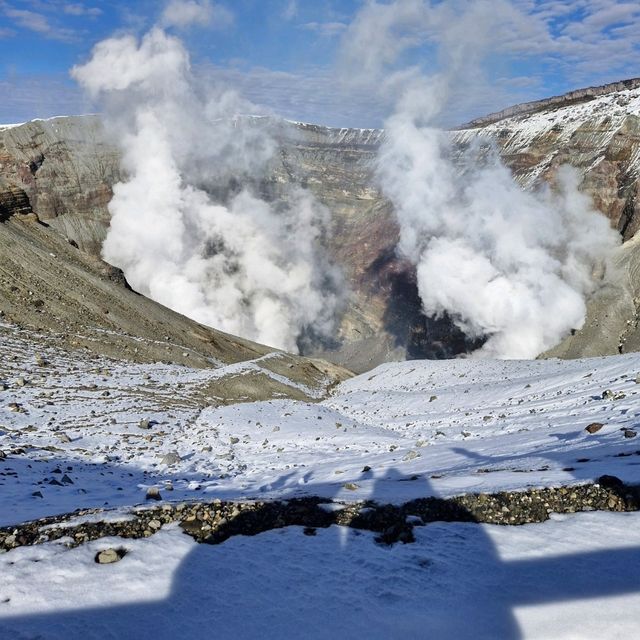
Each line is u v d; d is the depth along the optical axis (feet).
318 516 30.14
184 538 27.94
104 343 151.02
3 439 61.57
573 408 68.23
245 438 81.41
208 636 19.77
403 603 21.22
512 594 21.21
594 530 26.02
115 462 59.77
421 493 32.71
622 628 18.51
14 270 172.14
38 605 21.85
